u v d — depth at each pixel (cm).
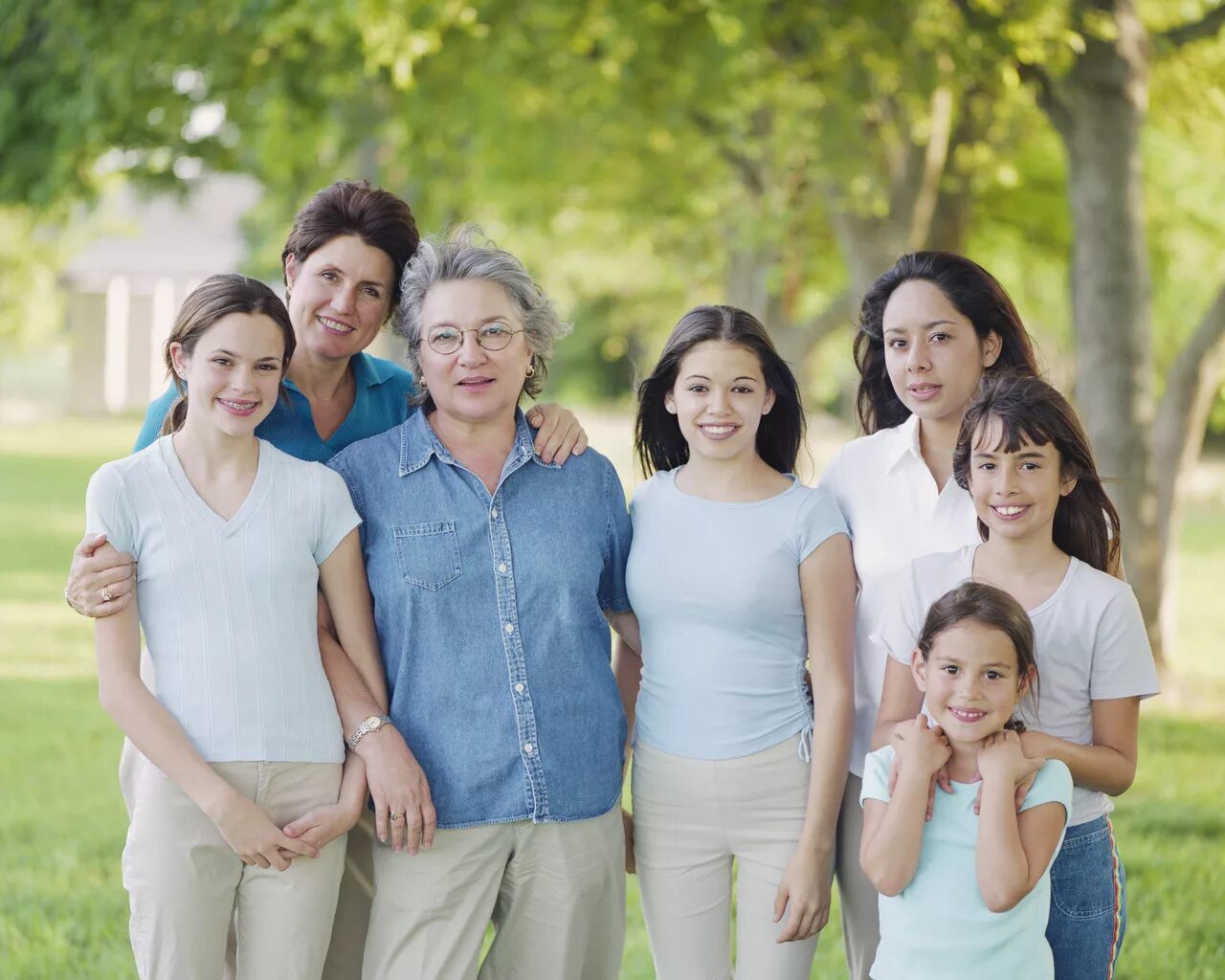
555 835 307
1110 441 835
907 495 323
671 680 317
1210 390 873
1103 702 289
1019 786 275
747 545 312
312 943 298
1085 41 803
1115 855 296
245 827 285
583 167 1316
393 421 358
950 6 796
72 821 585
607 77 962
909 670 304
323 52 909
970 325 318
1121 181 821
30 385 5309
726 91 959
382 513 311
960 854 278
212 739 290
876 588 324
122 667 288
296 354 341
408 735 308
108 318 4169
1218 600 1308
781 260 1398
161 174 1102
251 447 303
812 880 305
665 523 320
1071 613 290
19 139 992
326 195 337
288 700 295
